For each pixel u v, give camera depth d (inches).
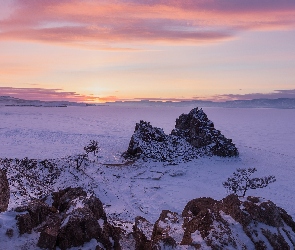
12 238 617.3
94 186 1865.2
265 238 672.4
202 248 639.1
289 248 664.4
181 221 830.5
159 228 790.5
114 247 673.0
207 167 2667.3
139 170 2431.1
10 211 692.7
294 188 2174.0
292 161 3166.8
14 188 1459.2
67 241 624.1
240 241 660.7
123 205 1633.9
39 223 690.8
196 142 3144.7
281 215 747.4
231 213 733.3
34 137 4399.6
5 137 4239.7
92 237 650.2
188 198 1852.9
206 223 723.4
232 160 2952.8
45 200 849.5
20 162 1939.0
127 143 4005.9
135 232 834.8
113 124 7564.0
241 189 1959.9
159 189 2006.6
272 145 4436.5
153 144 2970.0
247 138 5354.3
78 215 657.6
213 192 2003.0
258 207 724.7
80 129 5920.3
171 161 2743.6
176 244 663.1
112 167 2397.9
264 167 2815.0
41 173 1875.0
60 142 4045.3
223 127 7864.2
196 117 3287.4
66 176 1919.3
